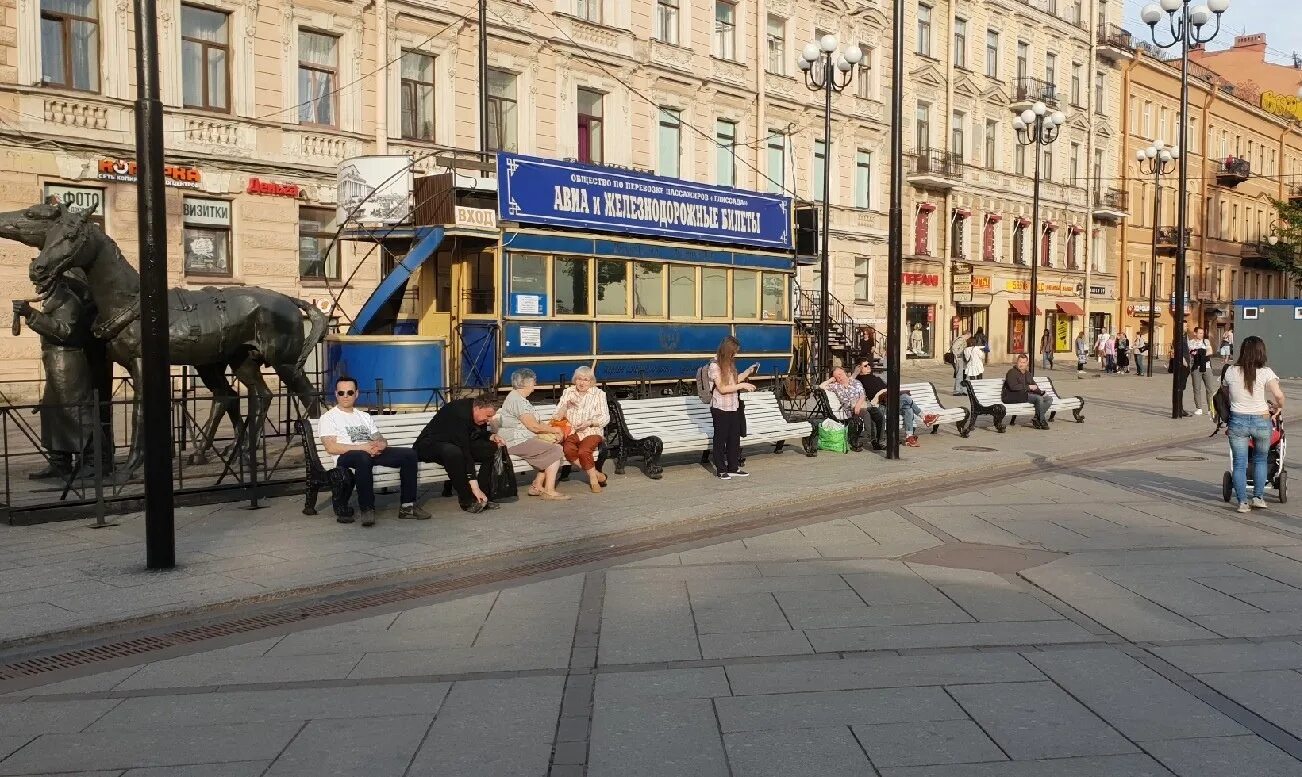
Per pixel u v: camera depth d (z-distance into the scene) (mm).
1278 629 6992
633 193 18062
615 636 6922
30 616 7359
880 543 9812
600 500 12016
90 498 11328
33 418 11039
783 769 4773
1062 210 56531
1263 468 11570
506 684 6008
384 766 4875
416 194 16234
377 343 14555
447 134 29406
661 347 18844
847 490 12867
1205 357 24562
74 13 22844
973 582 8281
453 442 11297
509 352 15930
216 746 5156
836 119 42438
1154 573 8570
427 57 29203
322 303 26766
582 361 17250
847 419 16797
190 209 24469
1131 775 4684
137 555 9258
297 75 26375
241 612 7734
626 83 34312
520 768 4828
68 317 11992
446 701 5738
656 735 5195
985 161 51094
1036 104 32031
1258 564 8914
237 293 13398
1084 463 15914
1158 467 15336
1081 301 58344
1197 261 69000
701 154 37312
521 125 31438
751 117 39125
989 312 51438
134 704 5805
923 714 5434
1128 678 5988
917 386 19438
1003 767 4770
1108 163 60156
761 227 21125
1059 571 8633
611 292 17812
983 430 20422
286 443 12664
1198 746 5004
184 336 12789
